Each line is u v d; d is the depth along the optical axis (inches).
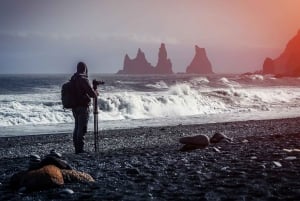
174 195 260.8
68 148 664.4
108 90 2551.7
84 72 533.3
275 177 301.4
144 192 272.8
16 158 519.2
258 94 2001.7
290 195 248.2
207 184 289.1
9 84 3506.4
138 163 405.4
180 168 363.3
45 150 644.7
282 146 498.3
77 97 524.1
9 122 1137.4
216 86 3196.4
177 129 888.3
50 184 295.6
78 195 272.4
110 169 374.6
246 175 315.3
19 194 283.6
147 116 1358.3
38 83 3833.7
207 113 1483.8
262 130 813.2
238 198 245.0
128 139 735.7
